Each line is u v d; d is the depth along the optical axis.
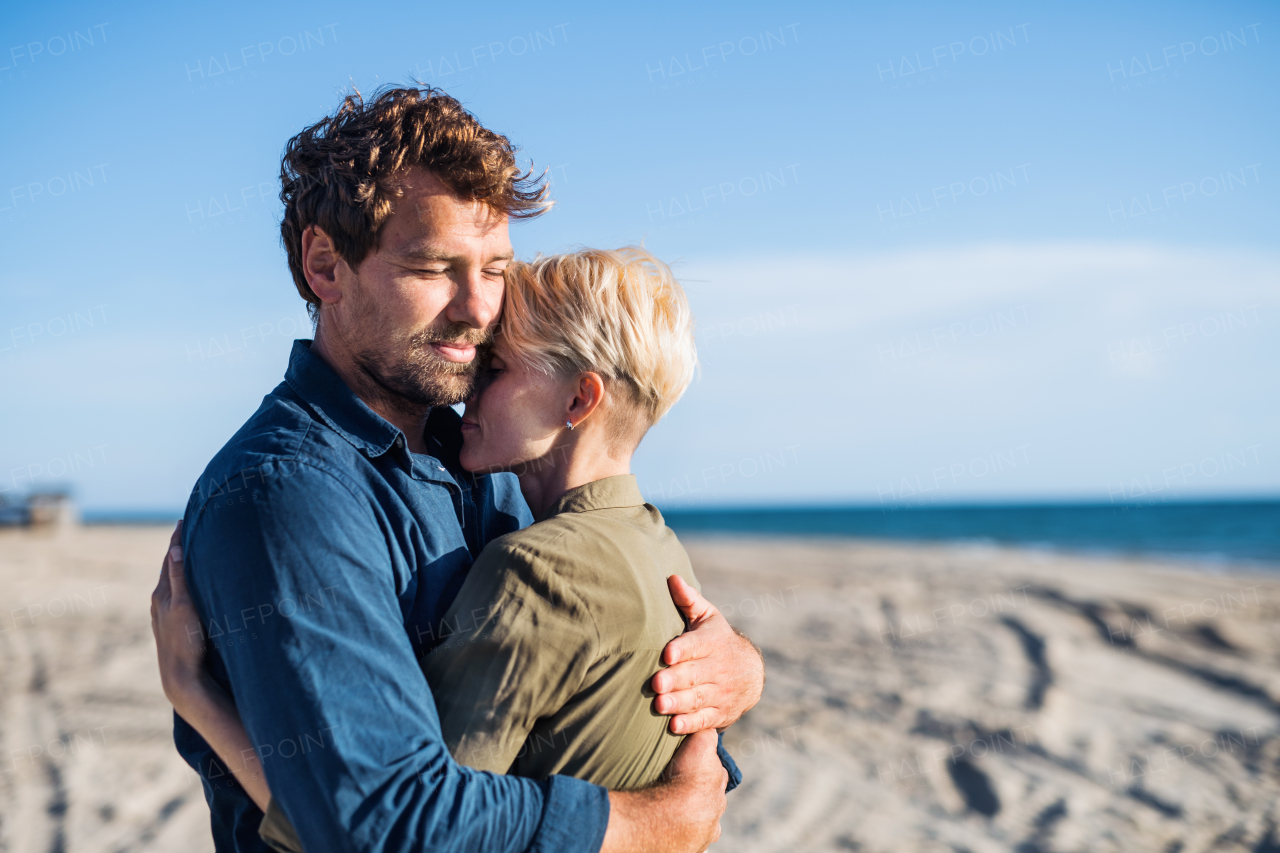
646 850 1.37
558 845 1.27
